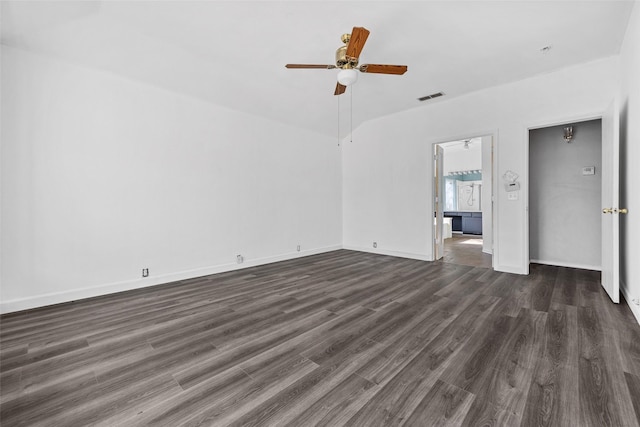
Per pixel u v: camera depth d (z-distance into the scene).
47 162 2.90
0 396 1.50
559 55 3.35
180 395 1.50
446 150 10.02
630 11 2.56
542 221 4.65
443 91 4.39
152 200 3.61
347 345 2.02
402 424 1.28
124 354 1.93
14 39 2.64
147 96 3.57
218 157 4.27
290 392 1.51
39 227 2.86
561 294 3.06
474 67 3.64
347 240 6.32
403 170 5.30
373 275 4.01
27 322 2.47
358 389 1.53
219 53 3.28
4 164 2.68
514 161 4.05
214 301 2.99
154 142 3.63
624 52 2.95
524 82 3.95
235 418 1.33
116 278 3.33
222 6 2.52
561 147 4.45
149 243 3.59
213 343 2.07
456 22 2.75
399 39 3.03
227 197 4.38
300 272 4.24
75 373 1.71
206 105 4.14
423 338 2.10
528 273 4.01
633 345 1.93
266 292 3.28
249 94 4.21
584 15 2.64
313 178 5.75
